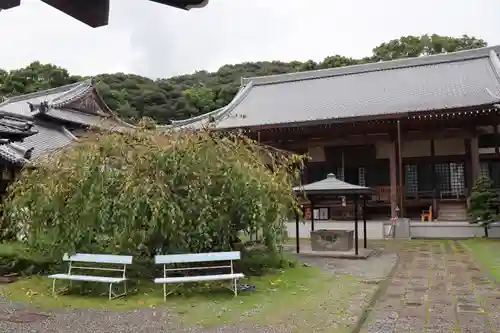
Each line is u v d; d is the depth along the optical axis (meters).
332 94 26.73
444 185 22.34
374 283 8.46
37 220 8.45
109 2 2.37
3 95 41.50
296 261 10.78
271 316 6.11
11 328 5.68
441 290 7.81
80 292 7.58
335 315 6.13
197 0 2.33
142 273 8.41
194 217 8.16
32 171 9.24
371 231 18.30
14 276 8.89
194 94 52.53
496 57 24.70
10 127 10.33
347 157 23.70
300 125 21.00
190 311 6.40
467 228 17.42
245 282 8.28
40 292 7.63
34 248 9.05
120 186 7.92
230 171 8.35
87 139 8.76
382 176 23.42
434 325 5.65
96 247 8.48
